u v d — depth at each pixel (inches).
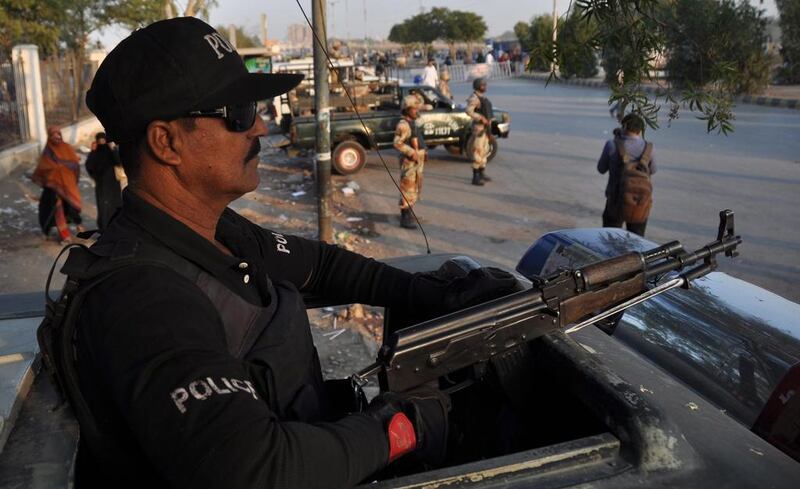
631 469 43.1
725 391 79.4
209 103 43.7
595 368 51.3
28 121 498.3
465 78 1573.6
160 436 36.5
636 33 77.1
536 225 305.4
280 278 64.1
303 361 50.1
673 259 59.9
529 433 58.0
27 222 313.4
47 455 43.9
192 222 46.4
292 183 421.7
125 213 45.2
